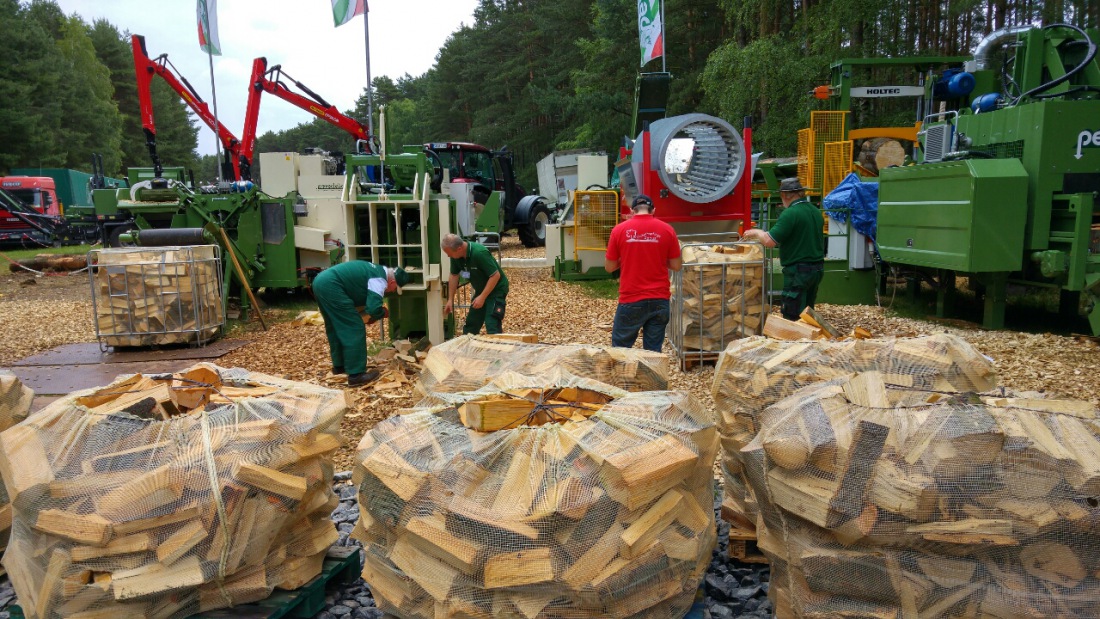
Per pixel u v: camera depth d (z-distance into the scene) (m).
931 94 10.59
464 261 6.69
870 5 17.39
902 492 2.16
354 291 6.39
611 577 2.30
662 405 2.71
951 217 7.64
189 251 8.29
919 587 2.18
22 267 16.75
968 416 2.26
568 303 10.86
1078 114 7.12
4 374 3.40
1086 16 15.77
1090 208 6.92
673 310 7.30
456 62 51.38
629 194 11.23
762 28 20.92
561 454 2.41
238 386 3.19
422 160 7.23
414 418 2.72
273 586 2.67
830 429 2.32
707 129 9.30
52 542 2.48
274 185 12.08
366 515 2.59
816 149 11.70
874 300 9.73
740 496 3.13
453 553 2.29
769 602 2.88
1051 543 2.09
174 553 2.44
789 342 3.32
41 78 41.94
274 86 14.23
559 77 37.56
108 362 7.81
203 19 13.94
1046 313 8.73
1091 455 2.13
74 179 31.81
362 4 9.07
